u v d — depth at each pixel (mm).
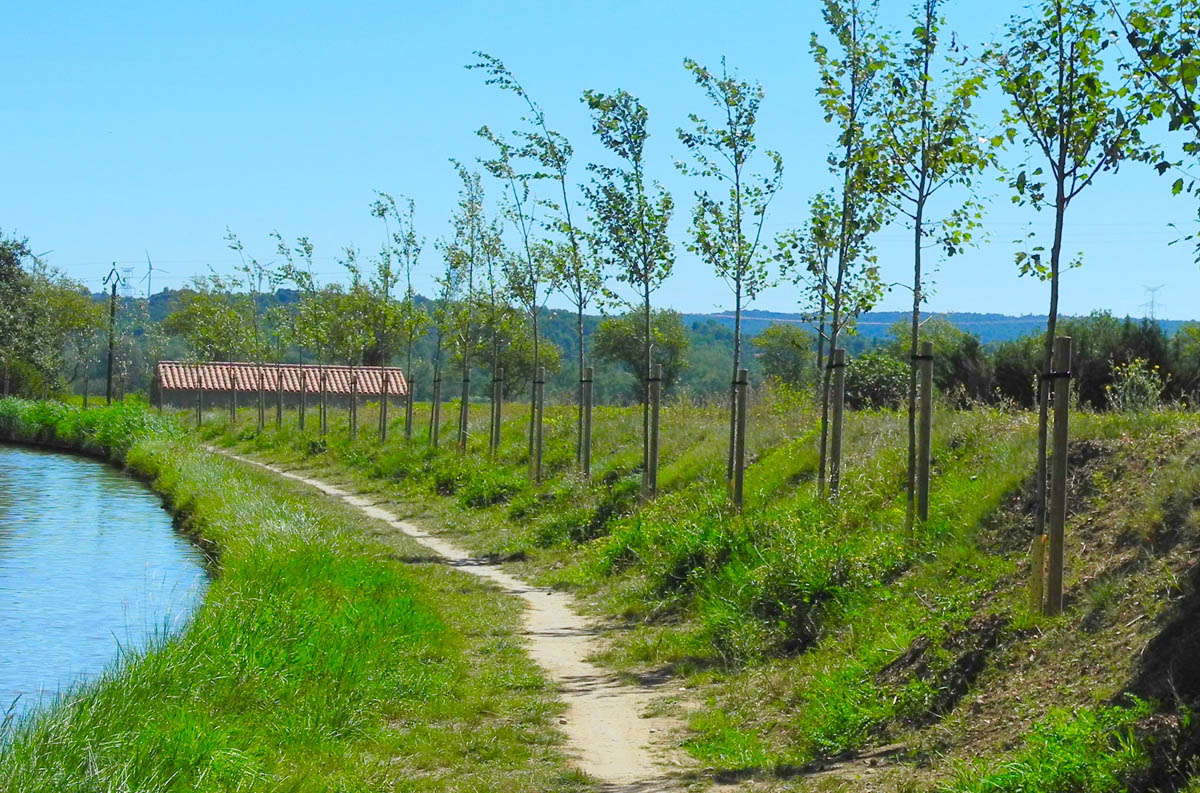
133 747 7777
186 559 21047
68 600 17359
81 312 74688
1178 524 8820
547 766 8164
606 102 18500
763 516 14312
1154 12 7758
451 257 29047
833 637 10594
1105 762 6043
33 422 51406
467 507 23375
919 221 12125
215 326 50656
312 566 14984
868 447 16328
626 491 19547
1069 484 11289
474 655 11695
